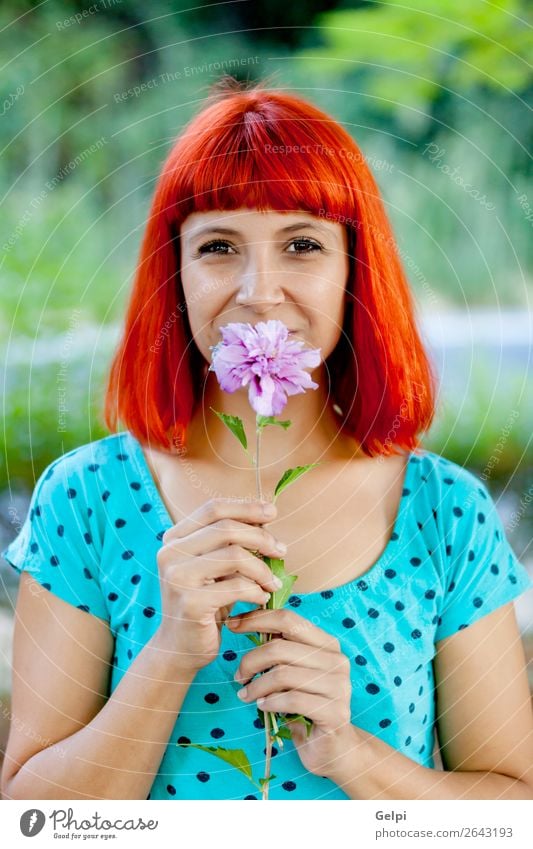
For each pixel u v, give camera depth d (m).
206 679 1.15
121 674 1.17
